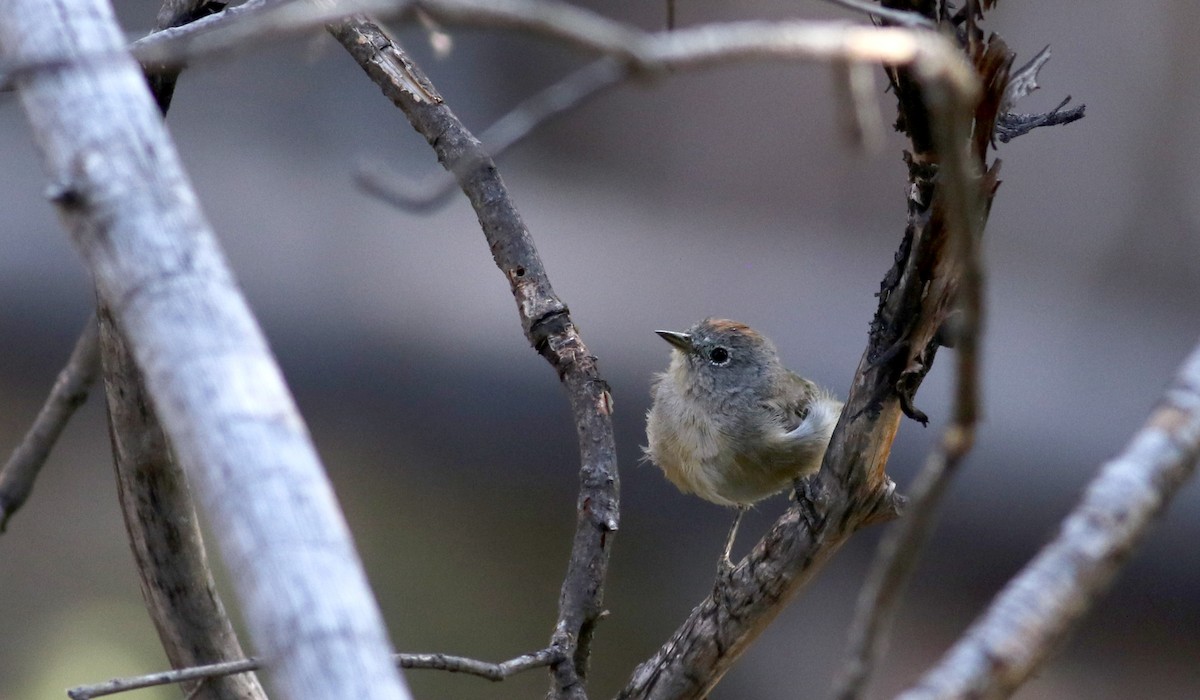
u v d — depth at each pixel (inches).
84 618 449.1
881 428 191.3
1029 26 711.1
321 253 575.2
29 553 470.6
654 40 96.2
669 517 508.7
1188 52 701.9
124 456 213.2
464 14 96.7
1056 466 510.3
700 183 749.3
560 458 524.1
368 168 203.8
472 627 474.3
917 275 179.3
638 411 525.7
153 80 208.8
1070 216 717.3
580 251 685.3
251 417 101.8
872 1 162.7
